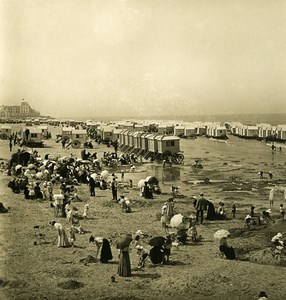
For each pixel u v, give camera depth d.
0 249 25.48
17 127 160.62
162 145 74.81
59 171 52.22
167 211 32.94
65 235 26.39
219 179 57.22
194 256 25.03
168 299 18.80
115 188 41.38
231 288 19.91
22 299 18.70
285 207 39.97
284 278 21.20
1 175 53.41
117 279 21.17
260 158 81.81
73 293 19.36
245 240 28.61
